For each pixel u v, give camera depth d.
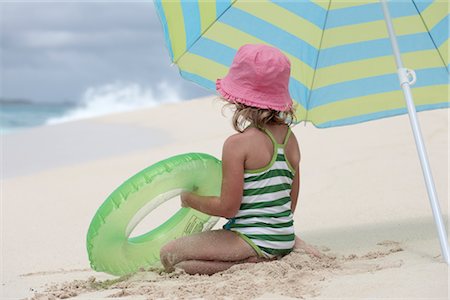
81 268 4.87
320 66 5.25
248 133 4.15
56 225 6.29
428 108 5.33
